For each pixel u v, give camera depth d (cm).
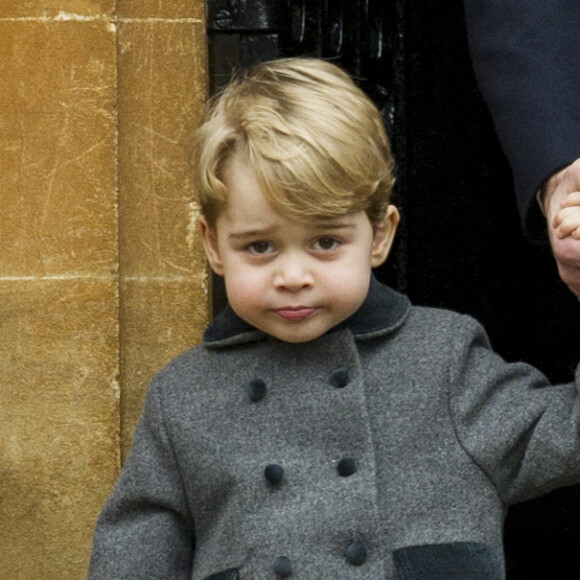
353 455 755
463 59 1152
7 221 1025
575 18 768
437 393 761
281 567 732
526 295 1163
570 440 732
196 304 1053
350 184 732
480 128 1162
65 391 1030
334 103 753
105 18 1023
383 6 1146
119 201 1038
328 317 754
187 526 802
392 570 735
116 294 1027
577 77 757
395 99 1153
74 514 1036
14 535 1040
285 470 753
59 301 1026
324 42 1131
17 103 1021
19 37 1020
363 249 755
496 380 776
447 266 1170
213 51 1112
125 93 1048
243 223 739
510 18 771
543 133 745
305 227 735
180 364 809
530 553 1120
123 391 1048
